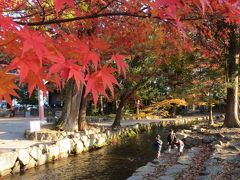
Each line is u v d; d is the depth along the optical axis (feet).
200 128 86.84
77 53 6.90
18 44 6.23
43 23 9.14
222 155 49.93
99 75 6.80
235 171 40.32
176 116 154.40
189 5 8.46
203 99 97.14
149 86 122.52
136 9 9.16
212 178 37.63
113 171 52.19
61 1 5.93
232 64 78.59
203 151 58.49
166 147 72.95
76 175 49.44
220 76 81.05
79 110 82.94
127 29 16.66
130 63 88.17
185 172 43.50
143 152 68.59
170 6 6.41
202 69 87.76
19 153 50.90
